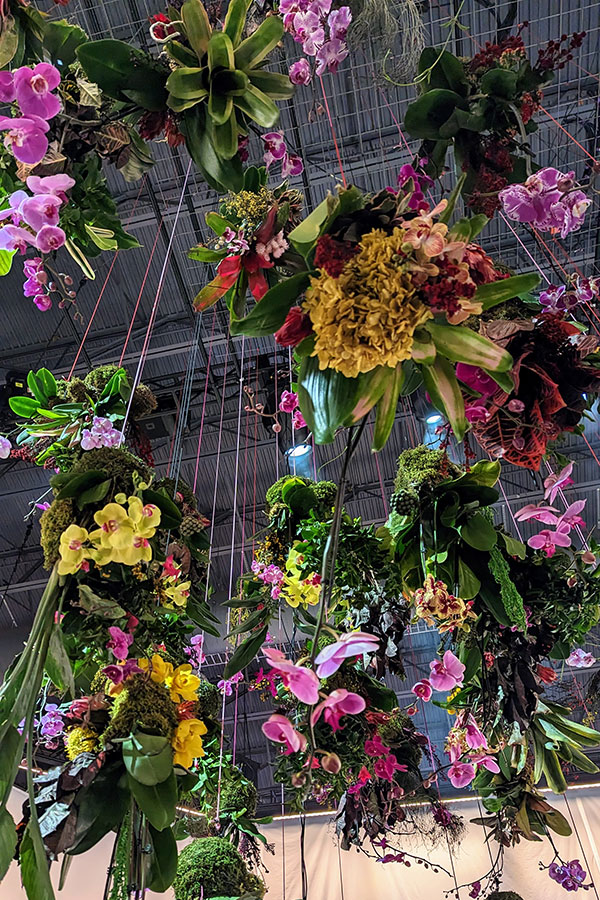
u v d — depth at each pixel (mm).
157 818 887
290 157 1080
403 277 762
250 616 1503
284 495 1533
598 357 1011
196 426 7469
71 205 1021
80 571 999
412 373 1038
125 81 977
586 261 5715
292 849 6730
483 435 1000
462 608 1209
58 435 1345
